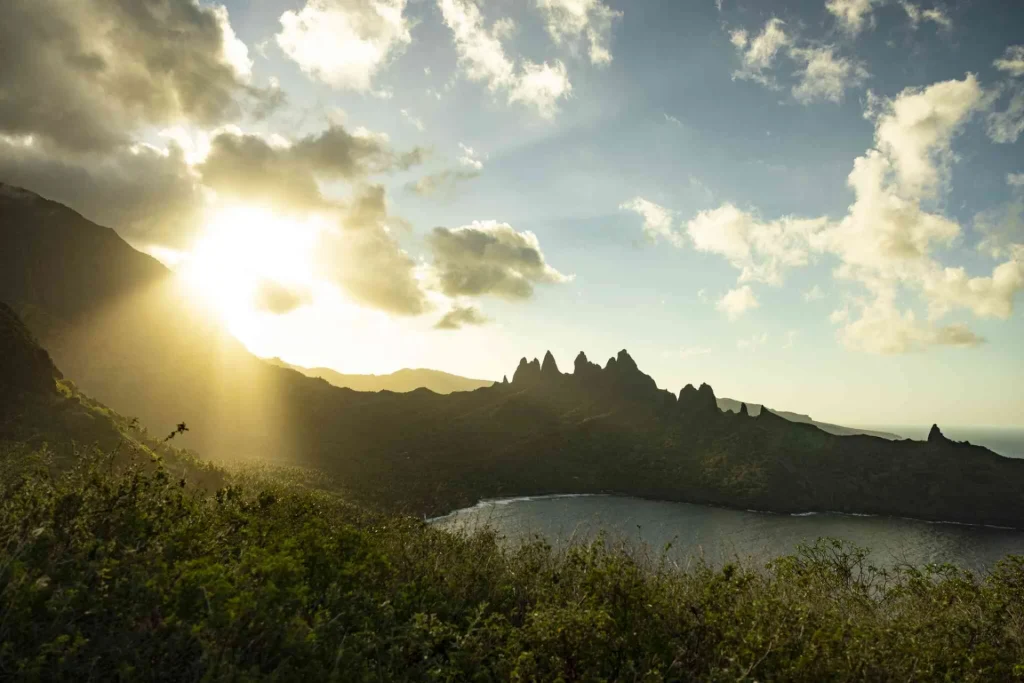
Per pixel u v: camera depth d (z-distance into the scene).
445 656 5.35
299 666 3.82
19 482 5.72
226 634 3.70
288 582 4.50
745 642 4.82
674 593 6.01
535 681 4.74
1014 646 6.47
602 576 5.91
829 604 6.55
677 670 4.91
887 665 4.98
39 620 3.76
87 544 4.66
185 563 4.19
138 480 6.00
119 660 3.52
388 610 5.20
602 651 4.97
